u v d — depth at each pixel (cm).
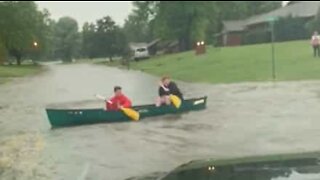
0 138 4134
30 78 4147
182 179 1269
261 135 4734
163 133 5522
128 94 9581
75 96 8319
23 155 3591
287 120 5369
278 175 1176
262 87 7775
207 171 1287
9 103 4497
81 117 6481
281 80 7350
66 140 4962
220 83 9269
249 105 6769
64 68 10781
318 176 1156
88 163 3828
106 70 12650
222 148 4334
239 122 5678
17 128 4734
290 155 1398
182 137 5125
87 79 10012
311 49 6319
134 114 6862
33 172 3203
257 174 1198
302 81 6281
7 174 3147
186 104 7344
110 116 6662
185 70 11506
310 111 5572
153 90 9856
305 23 12700
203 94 8681
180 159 3994
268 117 5684
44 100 6775
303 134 4572
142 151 4412
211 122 6031
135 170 3625
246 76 8900
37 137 4706
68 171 3447
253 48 12438
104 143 4831
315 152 1440
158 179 1383
